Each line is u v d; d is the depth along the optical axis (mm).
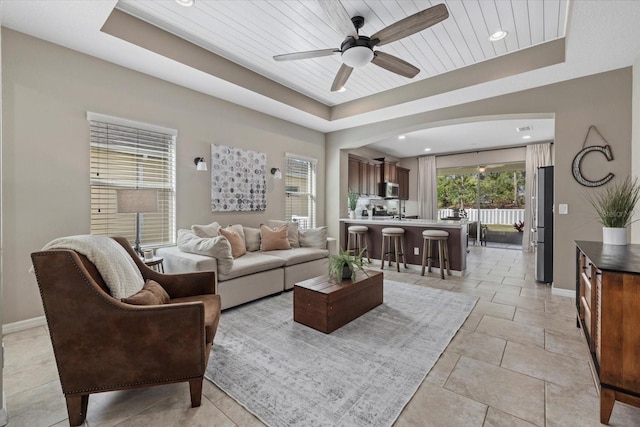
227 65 3521
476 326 2648
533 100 3666
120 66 3129
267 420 1510
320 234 4438
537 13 2604
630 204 2283
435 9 2023
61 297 1427
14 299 2523
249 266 3207
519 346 2277
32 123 2598
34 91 2605
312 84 4254
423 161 8961
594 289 1794
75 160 2840
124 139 3195
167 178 3580
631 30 2471
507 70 3346
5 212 2482
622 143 3150
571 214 3443
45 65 2660
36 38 2611
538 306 3166
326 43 3154
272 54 3402
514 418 1519
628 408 1593
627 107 3127
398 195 8375
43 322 2658
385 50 3232
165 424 1486
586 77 3336
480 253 6902
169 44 2982
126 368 1516
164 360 1557
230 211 4270
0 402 1471
